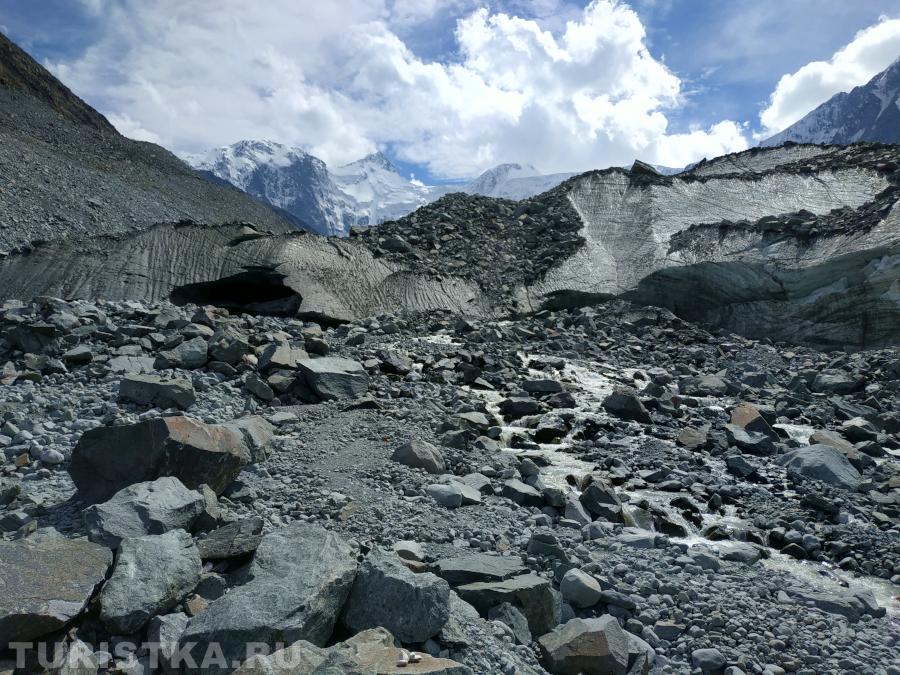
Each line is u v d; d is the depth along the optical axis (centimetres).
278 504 831
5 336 1508
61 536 598
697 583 751
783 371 2192
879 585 820
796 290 2738
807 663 625
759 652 635
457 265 3259
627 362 2256
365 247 3159
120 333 1591
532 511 924
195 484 784
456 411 1399
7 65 11506
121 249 2680
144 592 537
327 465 994
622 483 1112
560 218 3734
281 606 521
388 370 1673
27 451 959
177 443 768
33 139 7825
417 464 1009
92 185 6650
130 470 760
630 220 3591
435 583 561
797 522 968
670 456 1254
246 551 638
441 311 2847
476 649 560
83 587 531
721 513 1027
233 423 1014
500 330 2511
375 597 566
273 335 1741
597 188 4003
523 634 620
